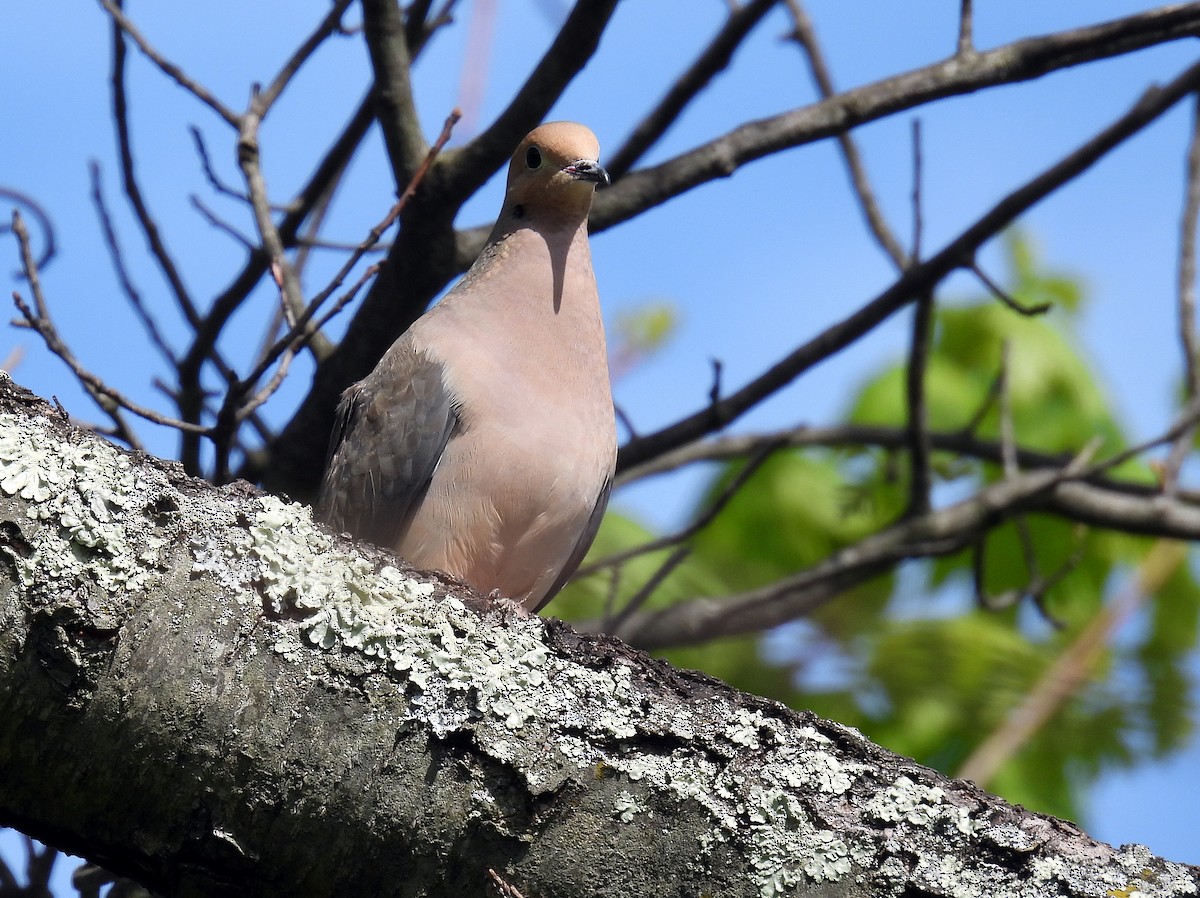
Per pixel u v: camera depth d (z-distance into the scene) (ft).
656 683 16.89
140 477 16.39
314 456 34.94
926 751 36.45
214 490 16.80
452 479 29.63
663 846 16.14
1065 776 36.91
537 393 29.81
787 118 35.55
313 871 15.88
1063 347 47.80
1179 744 37.04
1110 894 16.07
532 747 16.21
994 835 16.33
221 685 15.74
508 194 32.94
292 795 15.76
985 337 48.16
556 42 30.68
